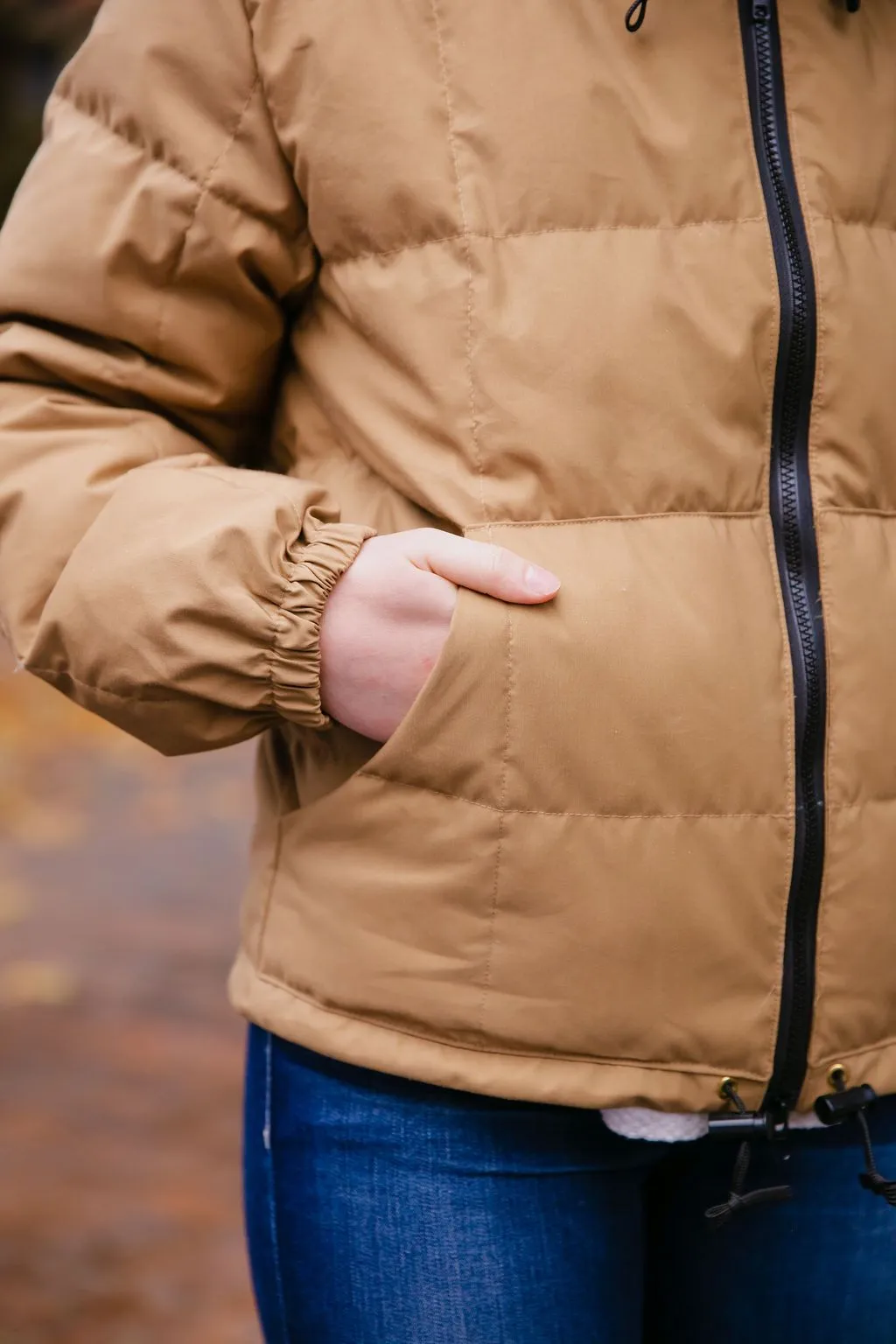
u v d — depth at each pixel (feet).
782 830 4.77
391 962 4.82
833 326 4.83
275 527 4.80
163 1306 9.87
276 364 5.48
